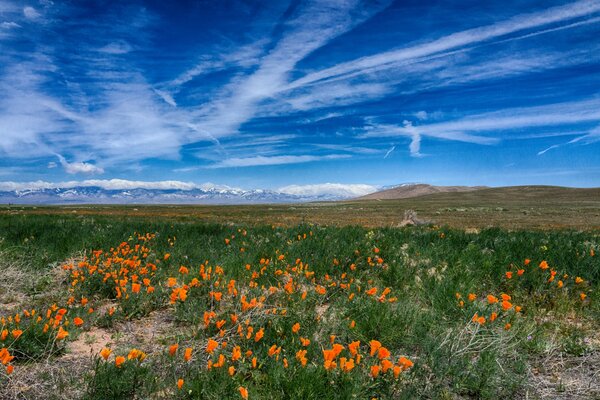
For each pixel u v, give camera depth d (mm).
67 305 5707
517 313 5562
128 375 3559
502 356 4309
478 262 8242
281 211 75812
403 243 11055
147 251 9422
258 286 6777
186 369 3775
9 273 7578
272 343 4363
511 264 7844
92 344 4867
